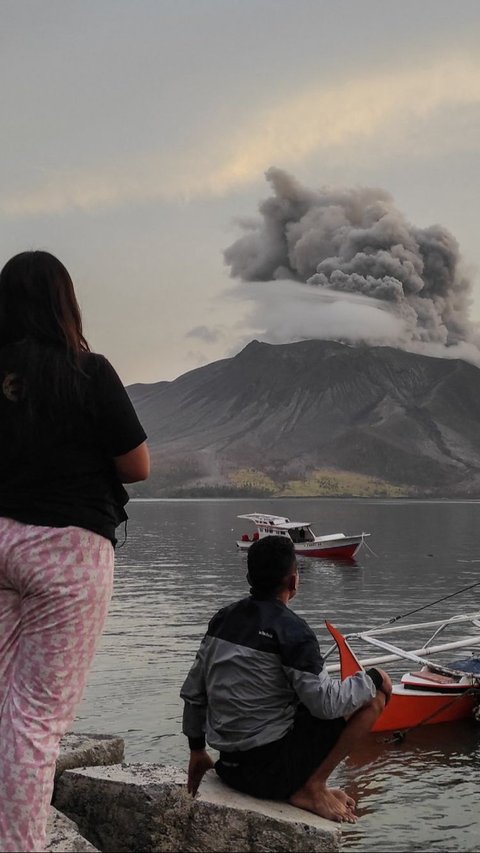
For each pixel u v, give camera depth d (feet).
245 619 18.04
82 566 11.55
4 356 11.78
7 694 11.80
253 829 16.63
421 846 28.91
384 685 17.87
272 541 18.66
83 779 17.90
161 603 131.85
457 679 49.75
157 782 17.56
